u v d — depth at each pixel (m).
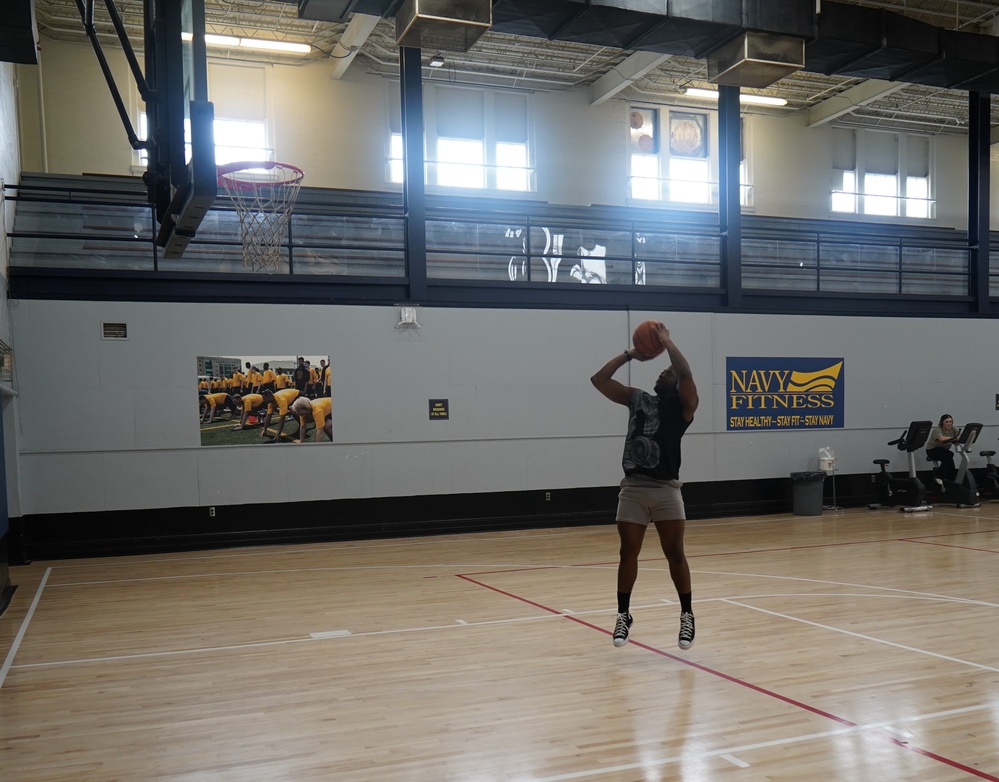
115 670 4.99
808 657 4.91
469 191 15.91
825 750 3.47
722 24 9.13
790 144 17.89
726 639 5.36
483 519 10.90
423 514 10.67
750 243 14.09
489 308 10.99
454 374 10.83
